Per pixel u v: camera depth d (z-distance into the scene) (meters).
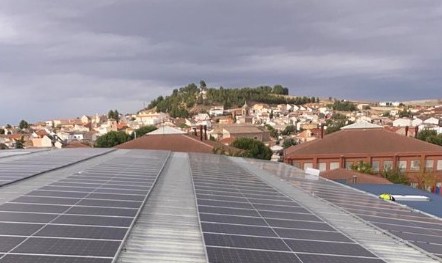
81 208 14.66
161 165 32.56
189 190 21.75
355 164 68.44
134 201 16.62
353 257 11.56
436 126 189.62
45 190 18.11
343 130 79.56
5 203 14.97
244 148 90.25
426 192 38.28
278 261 10.62
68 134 195.00
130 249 11.56
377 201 25.28
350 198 25.11
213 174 29.67
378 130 78.31
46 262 9.10
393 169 66.81
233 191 22.14
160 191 20.83
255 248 11.47
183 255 11.47
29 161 31.50
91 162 33.03
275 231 13.74
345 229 15.69
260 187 25.58
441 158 71.69
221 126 193.88
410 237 15.22
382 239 14.77
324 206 20.80
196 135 100.81
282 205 19.33
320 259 11.09
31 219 12.67
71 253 9.73
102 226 12.31
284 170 40.97
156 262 10.78
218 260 10.20
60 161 31.92
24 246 10.03
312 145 75.62
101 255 9.72
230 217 15.17
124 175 25.00
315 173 39.88
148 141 78.44
